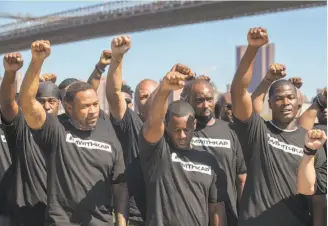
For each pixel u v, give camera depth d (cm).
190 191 427
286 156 442
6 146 520
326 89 538
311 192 413
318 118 565
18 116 461
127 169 498
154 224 418
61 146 430
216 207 446
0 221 505
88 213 432
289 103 448
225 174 459
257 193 439
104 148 446
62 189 429
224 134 519
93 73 561
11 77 428
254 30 402
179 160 428
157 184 423
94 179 437
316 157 442
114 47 481
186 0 6356
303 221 443
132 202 500
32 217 482
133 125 523
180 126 417
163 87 389
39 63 401
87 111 436
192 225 422
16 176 482
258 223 434
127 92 679
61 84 601
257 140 441
